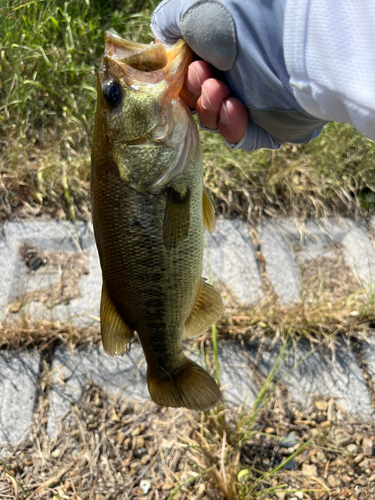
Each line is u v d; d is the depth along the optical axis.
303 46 0.28
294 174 0.78
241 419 0.52
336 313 0.63
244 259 0.68
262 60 0.32
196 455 0.51
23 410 0.52
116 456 0.51
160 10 0.38
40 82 0.81
